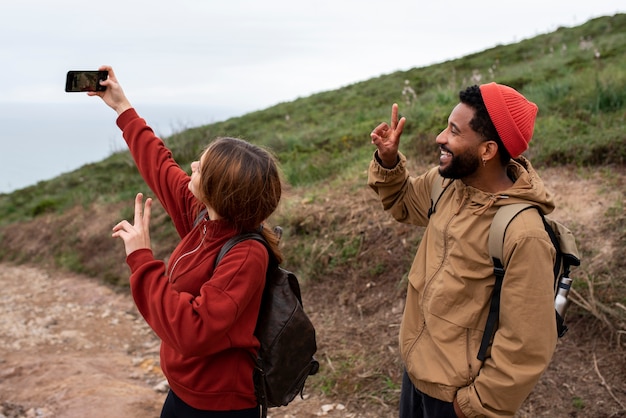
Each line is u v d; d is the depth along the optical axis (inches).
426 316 79.4
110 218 397.7
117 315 264.4
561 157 221.3
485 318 74.7
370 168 96.1
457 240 75.4
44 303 294.2
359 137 356.8
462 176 75.7
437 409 78.9
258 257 71.7
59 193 574.6
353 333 176.9
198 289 73.0
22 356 212.8
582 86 311.0
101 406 154.5
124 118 91.7
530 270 68.5
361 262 204.2
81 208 455.2
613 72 318.0
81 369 187.3
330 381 156.9
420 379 79.8
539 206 72.8
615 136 216.7
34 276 364.5
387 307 182.7
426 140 272.4
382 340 167.6
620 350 131.8
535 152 229.6
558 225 76.7
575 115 265.4
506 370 69.9
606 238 161.6
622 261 151.3
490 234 71.5
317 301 202.1
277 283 76.9
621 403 120.8
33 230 456.1
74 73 88.9
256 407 78.1
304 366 77.5
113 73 92.7
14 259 427.8
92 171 630.5
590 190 191.0
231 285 69.0
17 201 605.6
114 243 363.6
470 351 75.0
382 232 209.6
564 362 135.9
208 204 72.9
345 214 229.1
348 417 142.2
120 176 551.8
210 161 70.8
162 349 79.5
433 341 78.0
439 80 634.2
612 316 137.6
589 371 131.3
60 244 410.0
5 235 471.8
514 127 71.7
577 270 154.0
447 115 309.6
